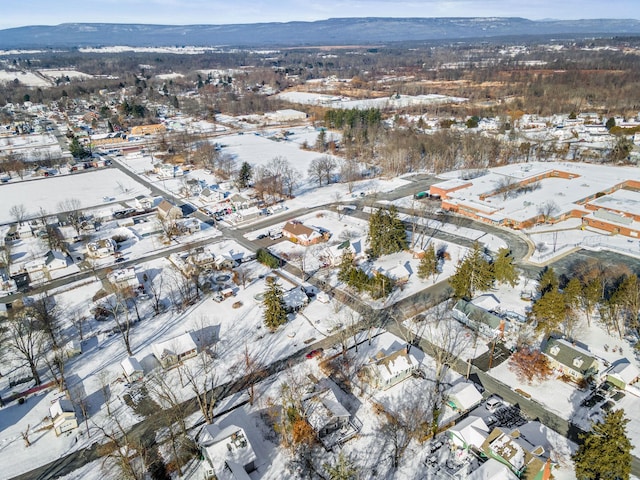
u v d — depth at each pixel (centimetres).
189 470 4906
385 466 4862
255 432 5350
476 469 4625
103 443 5256
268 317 7150
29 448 5231
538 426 5262
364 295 8162
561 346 6188
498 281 8431
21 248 10544
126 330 7325
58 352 6625
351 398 5822
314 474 4778
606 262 9006
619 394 5744
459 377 6125
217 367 6456
